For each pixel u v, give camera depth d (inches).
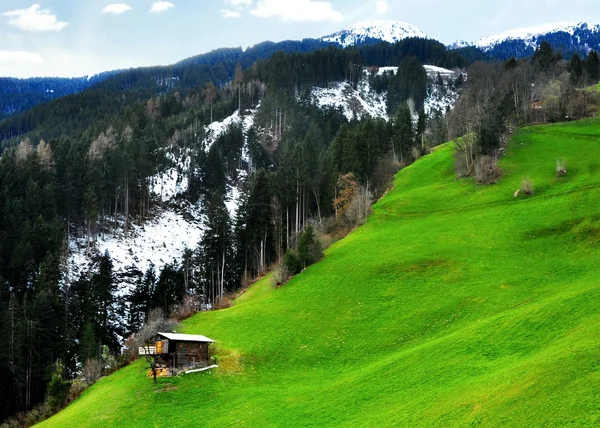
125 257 5019.7
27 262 4072.3
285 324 2571.4
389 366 1866.4
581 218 2938.0
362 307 2561.5
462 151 4758.9
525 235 2967.5
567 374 1189.7
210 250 4466.0
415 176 5064.0
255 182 4485.7
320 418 1617.9
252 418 1737.2
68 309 3905.0
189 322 2874.0
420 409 1392.7
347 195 4761.3
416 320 2285.9
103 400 2071.9
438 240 3198.8
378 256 3127.5
